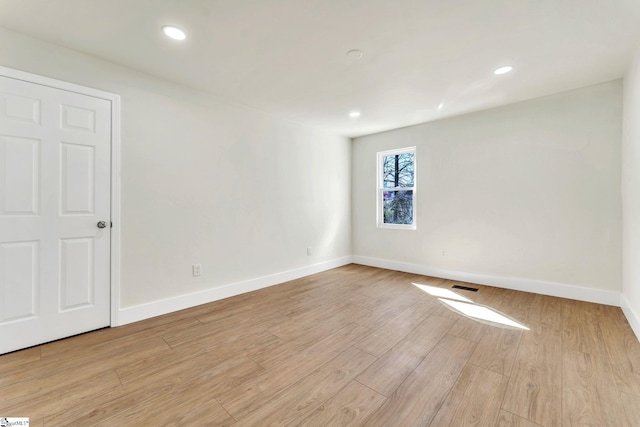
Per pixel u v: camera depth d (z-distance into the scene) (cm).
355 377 171
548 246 321
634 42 212
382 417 139
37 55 208
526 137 332
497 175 354
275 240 380
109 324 240
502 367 181
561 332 229
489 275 363
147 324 248
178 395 155
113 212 241
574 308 281
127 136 249
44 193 211
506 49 222
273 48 221
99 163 235
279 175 386
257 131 358
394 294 333
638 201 219
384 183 484
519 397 152
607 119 285
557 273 317
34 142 207
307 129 429
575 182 304
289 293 339
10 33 198
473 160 373
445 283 378
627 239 257
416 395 155
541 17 184
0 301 195
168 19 186
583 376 170
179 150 283
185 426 133
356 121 407
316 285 373
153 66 248
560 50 224
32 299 207
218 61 240
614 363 183
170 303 276
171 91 277
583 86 293
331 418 138
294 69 254
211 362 188
